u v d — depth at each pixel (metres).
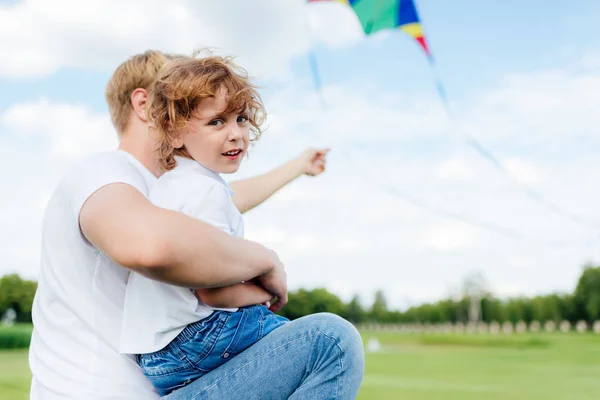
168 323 1.23
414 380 14.34
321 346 1.27
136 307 1.26
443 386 12.83
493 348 30.53
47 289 1.32
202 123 1.33
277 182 1.96
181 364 1.26
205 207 1.26
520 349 30.17
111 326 1.29
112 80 1.66
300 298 41.97
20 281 29.47
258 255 1.23
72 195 1.25
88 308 1.28
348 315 43.44
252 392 1.27
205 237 1.14
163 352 1.26
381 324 43.03
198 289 1.22
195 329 1.24
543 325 40.16
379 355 24.75
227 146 1.34
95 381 1.26
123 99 1.62
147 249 1.09
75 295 1.29
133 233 1.11
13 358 15.52
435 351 28.11
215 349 1.26
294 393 1.28
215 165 1.35
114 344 1.28
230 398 1.26
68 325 1.29
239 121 1.39
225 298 1.23
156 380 1.29
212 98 1.32
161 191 1.31
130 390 1.28
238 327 1.27
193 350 1.25
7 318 29.02
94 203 1.19
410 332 42.88
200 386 1.27
